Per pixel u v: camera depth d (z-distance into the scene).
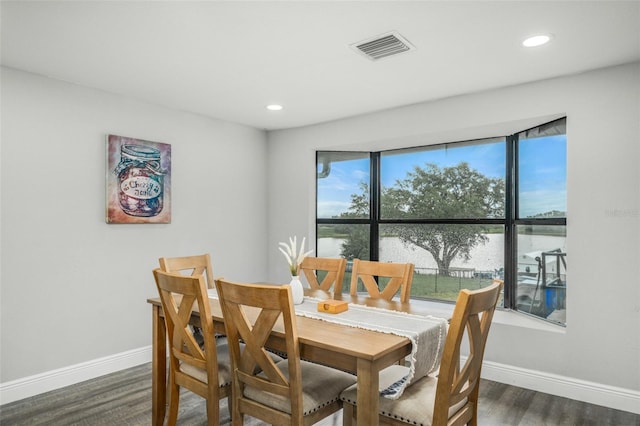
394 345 1.78
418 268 4.36
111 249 3.47
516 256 3.78
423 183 4.33
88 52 2.62
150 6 2.04
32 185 3.02
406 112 3.82
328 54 2.63
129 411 2.78
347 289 4.68
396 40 2.42
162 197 3.79
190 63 2.80
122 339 3.54
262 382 1.92
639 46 2.48
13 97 2.93
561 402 2.91
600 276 2.84
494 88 3.29
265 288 1.77
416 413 1.79
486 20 2.17
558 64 2.78
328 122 4.41
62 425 2.59
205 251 4.21
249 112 4.06
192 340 2.18
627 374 2.76
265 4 2.02
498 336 3.31
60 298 3.16
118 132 3.51
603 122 2.84
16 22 2.21
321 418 1.96
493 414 2.74
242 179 4.61
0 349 2.86
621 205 2.77
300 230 4.64
